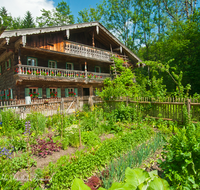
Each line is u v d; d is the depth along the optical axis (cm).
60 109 1110
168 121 884
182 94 1084
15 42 1251
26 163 449
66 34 1423
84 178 411
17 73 1212
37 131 724
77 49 1617
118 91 1284
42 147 539
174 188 298
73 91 1789
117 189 233
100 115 1050
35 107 978
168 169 346
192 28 1842
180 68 1886
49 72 1516
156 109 955
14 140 564
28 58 1402
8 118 761
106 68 2223
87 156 449
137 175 273
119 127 820
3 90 1720
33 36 1277
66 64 1708
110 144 534
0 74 1831
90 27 1798
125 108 1014
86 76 1667
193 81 1839
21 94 1345
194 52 1811
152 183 237
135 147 550
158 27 3136
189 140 336
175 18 2527
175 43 1930
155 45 2758
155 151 561
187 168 329
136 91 1619
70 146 616
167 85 2128
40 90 1467
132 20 3083
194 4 2694
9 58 1492
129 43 3189
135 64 2294
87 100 1623
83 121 906
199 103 760
